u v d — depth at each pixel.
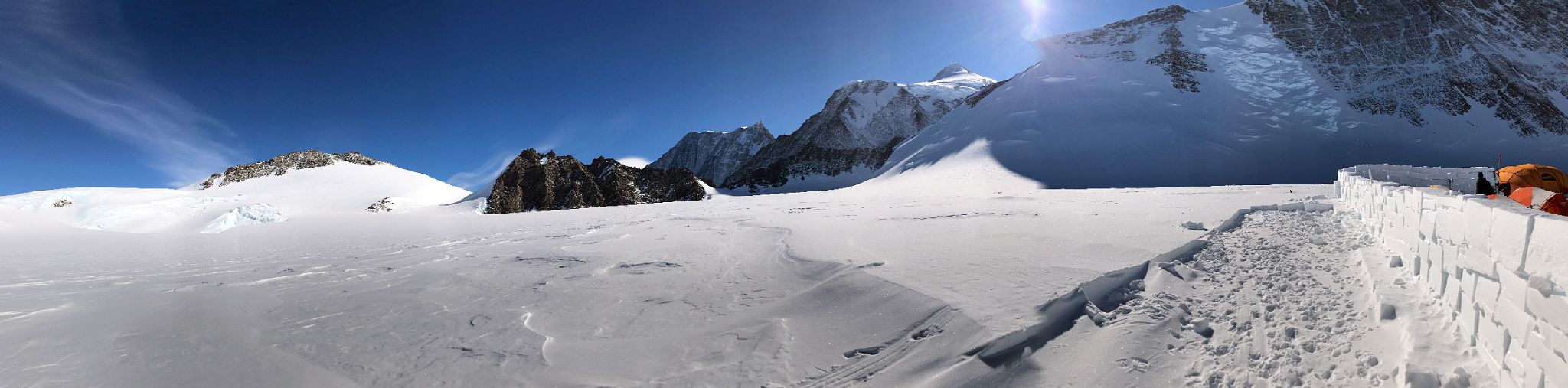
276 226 31.39
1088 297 5.75
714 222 18.17
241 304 7.97
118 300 8.52
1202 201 15.83
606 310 6.73
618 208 36.00
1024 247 8.66
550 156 74.88
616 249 12.08
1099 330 4.97
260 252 16.52
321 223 31.70
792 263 8.75
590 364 4.95
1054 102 69.94
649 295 7.41
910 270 7.30
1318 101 63.47
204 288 9.61
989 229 11.38
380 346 5.68
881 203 25.22
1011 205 18.33
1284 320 4.83
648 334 5.76
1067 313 5.36
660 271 9.08
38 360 5.48
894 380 4.41
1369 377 3.67
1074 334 4.93
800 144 114.94
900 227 12.88
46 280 11.06
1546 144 52.75
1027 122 65.69
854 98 116.00
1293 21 79.75
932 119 105.12
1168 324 4.95
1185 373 4.09
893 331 5.28
